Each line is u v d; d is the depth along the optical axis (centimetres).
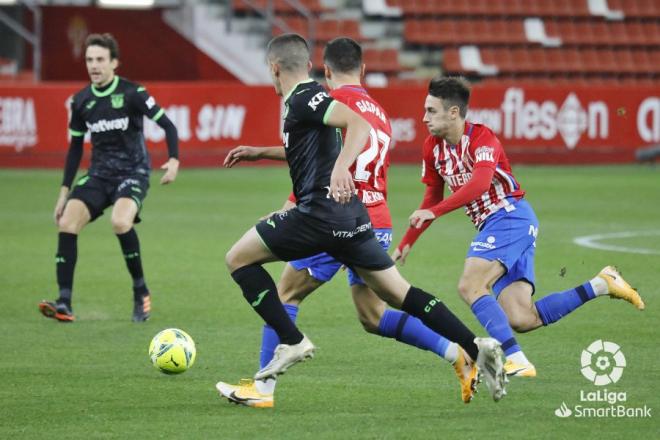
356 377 1836
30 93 5712
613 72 7862
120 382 1797
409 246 1836
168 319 2384
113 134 2423
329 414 1592
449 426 1521
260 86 6003
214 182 5500
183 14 7406
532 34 7856
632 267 3070
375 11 7681
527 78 7712
